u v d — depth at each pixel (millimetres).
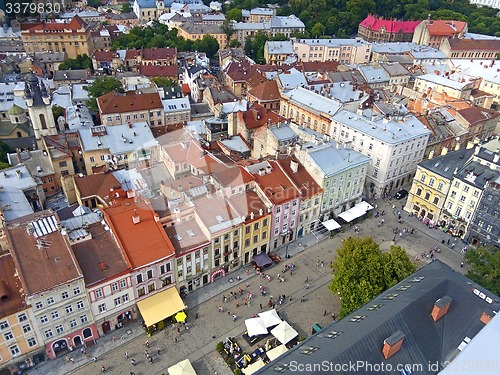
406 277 73250
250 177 98188
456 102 165500
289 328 78750
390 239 110312
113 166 119375
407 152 128500
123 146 122875
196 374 72125
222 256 91625
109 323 80188
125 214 83438
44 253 72375
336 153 111250
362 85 181875
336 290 80750
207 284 92688
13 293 69312
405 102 168875
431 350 58875
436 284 65188
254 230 95312
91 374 73062
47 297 69125
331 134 142875
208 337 80688
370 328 57250
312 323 84562
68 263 72188
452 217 111250
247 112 139000
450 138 142000
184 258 84562
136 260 78625
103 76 178625
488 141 114500
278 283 94125
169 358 76375
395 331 57594
